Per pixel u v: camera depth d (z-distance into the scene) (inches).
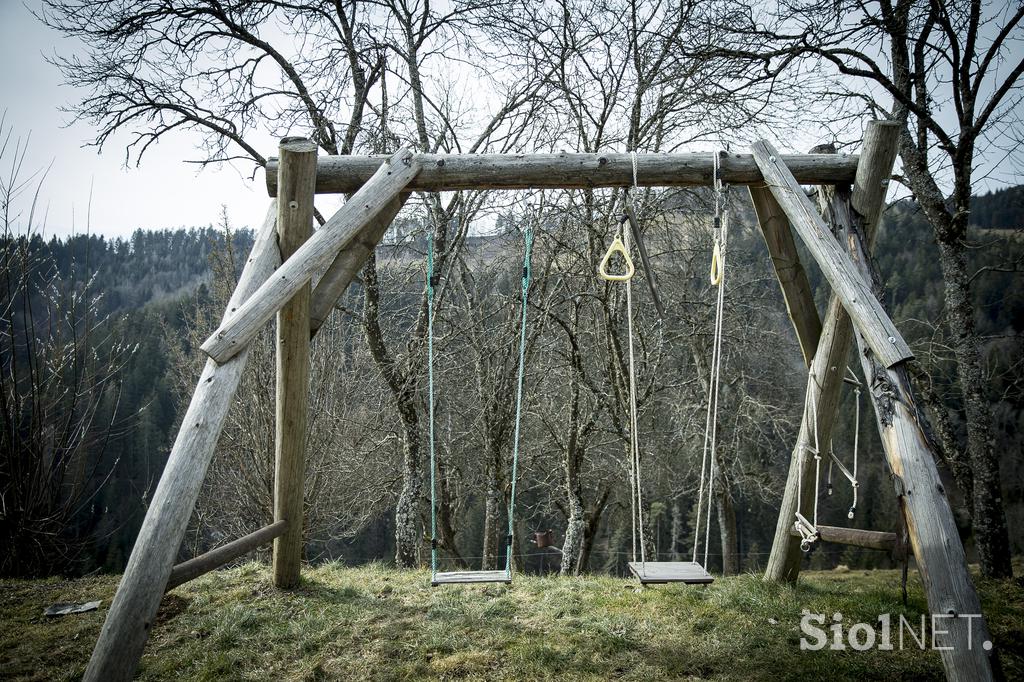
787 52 346.3
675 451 666.8
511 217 463.2
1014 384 390.6
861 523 1035.9
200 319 641.6
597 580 290.8
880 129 215.9
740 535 1096.2
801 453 252.7
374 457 646.5
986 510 341.4
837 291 200.7
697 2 395.5
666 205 471.5
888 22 322.0
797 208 214.5
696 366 606.5
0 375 392.8
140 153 423.5
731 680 179.8
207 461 171.9
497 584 272.8
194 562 190.2
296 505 247.3
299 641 205.8
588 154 225.1
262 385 514.9
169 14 395.9
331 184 228.8
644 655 196.4
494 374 519.8
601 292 471.2
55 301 416.5
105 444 456.4
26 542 411.8
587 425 511.8
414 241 490.6
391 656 197.5
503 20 438.6
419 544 508.7
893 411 179.6
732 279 601.6
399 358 463.2
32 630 223.3
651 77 441.4
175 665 191.5
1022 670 186.9
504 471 549.6
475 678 181.8
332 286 231.1
